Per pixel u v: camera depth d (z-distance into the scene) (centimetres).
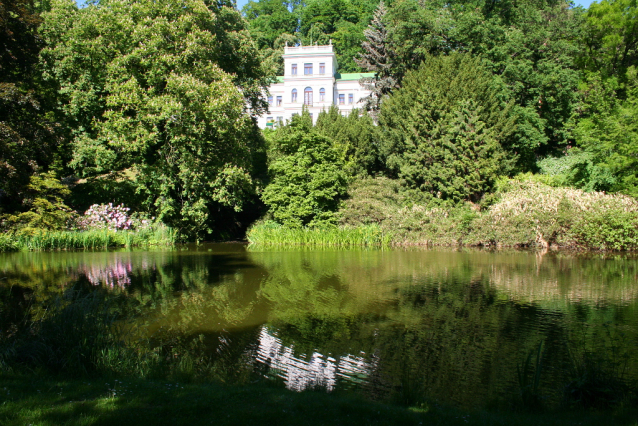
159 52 1923
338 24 6688
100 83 2030
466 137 2233
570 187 2102
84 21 1927
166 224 2169
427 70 2548
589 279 1192
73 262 1431
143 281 1131
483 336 715
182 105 1881
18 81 1582
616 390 458
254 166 2759
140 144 1903
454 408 442
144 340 684
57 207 1938
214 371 560
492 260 1562
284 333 729
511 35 2670
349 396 475
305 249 1945
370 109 3594
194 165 2038
